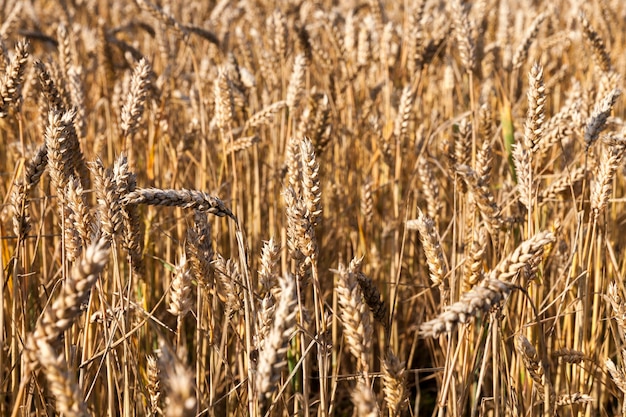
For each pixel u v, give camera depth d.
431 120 7.12
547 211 5.68
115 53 9.26
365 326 2.83
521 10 10.66
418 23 6.95
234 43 11.28
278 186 6.46
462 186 4.62
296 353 4.40
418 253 6.73
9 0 10.68
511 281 2.92
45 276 4.63
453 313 2.55
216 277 3.88
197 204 3.22
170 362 2.30
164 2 11.18
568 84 9.33
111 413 3.39
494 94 7.17
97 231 3.33
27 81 6.20
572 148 5.98
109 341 3.34
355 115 7.21
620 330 4.28
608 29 9.02
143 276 4.38
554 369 5.00
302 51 7.22
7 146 6.72
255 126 6.13
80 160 4.10
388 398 3.09
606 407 5.42
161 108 5.80
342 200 6.62
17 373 3.90
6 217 4.91
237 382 4.76
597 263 4.53
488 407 4.69
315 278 3.28
